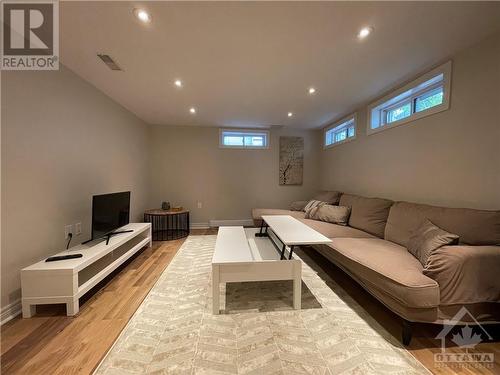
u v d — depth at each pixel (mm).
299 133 4930
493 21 1566
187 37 1747
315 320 1645
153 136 4551
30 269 1621
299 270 1800
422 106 2514
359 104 3336
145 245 3188
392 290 1423
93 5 1416
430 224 1782
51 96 2006
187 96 3010
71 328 1521
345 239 2281
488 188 1750
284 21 1568
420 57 2035
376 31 1682
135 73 2346
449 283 1346
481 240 1544
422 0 1380
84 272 2021
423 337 1460
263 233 3027
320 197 4082
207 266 2641
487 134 1753
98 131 2754
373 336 1472
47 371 1178
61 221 2131
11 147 1651
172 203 4660
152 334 1473
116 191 3217
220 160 4762
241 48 1899
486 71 1752
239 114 3844
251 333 1497
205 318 1656
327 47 1886
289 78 2467
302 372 1187
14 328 1514
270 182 4910
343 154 3988
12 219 1652
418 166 2400
